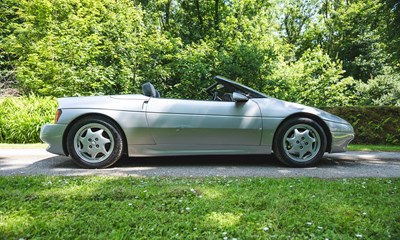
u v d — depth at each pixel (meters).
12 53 12.95
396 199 2.16
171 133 3.66
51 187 2.46
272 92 9.88
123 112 3.62
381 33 9.77
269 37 11.98
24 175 3.05
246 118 3.71
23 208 1.93
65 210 1.89
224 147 3.73
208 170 3.48
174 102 3.75
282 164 3.95
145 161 4.09
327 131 3.88
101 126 3.61
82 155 3.61
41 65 9.24
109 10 11.41
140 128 3.62
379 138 6.84
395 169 3.68
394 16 8.92
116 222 1.71
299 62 11.48
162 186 2.50
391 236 1.56
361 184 2.65
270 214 1.83
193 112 3.68
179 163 3.96
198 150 3.72
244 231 1.59
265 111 3.76
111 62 10.38
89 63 9.42
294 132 3.78
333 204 2.04
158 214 1.82
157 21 15.60
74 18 10.17
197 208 1.94
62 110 3.63
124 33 10.25
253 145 3.75
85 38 9.59
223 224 1.69
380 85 17.34
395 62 9.91
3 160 4.18
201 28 18.66
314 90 11.05
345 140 3.89
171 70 10.38
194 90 9.69
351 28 21.27
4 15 14.59
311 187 2.53
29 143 6.51
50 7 11.33
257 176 3.13
